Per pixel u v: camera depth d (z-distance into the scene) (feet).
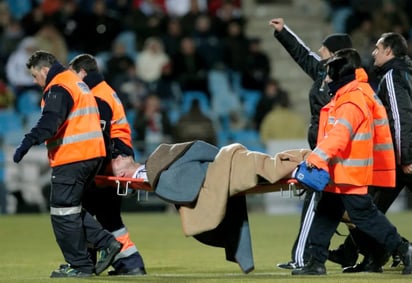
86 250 92.38
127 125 98.32
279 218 196.85
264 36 257.34
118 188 92.38
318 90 98.43
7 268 109.09
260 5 261.65
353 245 100.22
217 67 230.68
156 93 224.94
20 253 128.67
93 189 95.86
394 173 94.48
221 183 89.15
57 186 90.63
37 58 91.25
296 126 219.61
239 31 236.02
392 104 96.78
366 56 234.79
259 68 234.99
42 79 91.56
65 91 89.97
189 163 90.53
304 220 100.68
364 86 90.99
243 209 91.97
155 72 227.81
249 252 91.45
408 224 176.04
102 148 91.45
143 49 234.17
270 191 92.73
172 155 90.79
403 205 217.77
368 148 88.99
